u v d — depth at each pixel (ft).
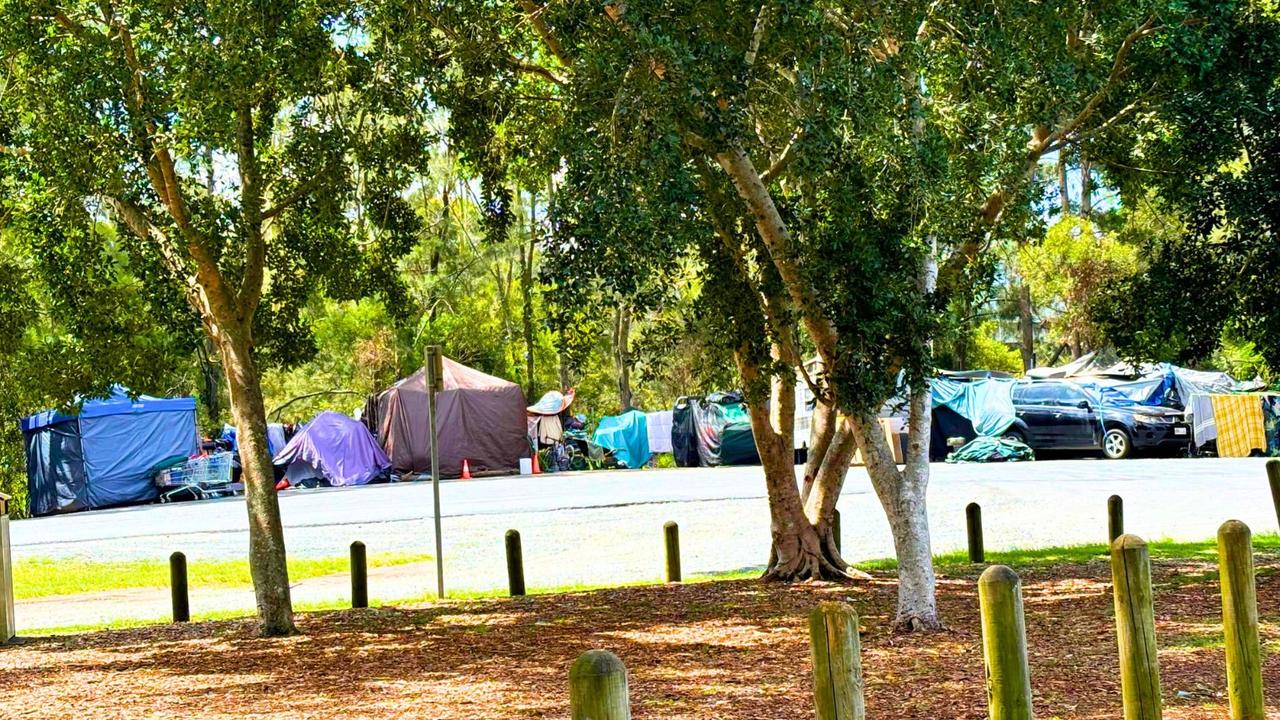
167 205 37.40
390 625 38.73
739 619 36.78
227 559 60.90
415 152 40.34
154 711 27.14
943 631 32.96
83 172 33.99
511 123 42.45
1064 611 35.60
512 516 74.18
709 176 34.47
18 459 108.88
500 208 43.57
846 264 31.53
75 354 42.14
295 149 38.27
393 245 44.09
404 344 151.64
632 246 26.21
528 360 155.43
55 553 64.23
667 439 131.75
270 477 38.24
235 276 40.60
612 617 38.29
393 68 38.11
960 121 35.14
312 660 33.04
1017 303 152.97
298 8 34.94
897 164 31.04
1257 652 19.75
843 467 45.60
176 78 33.42
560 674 29.43
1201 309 38.91
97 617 46.16
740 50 30.81
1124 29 36.45
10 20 34.40
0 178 38.81
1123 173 42.78
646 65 27.22
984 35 32.48
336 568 56.95
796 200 37.42
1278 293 37.65
